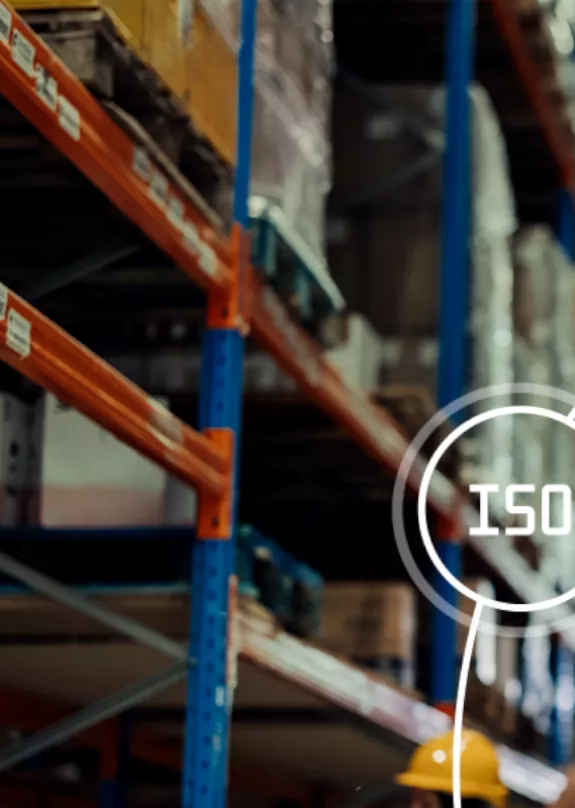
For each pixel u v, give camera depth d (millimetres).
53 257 5660
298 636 6801
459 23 8820
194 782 5223
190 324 6453
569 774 3902
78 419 5664
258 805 10133
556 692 12656
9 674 6684
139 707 7422
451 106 8578
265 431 7582
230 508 5426
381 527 8852
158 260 5664
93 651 6098
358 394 7219
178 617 5660
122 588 5520
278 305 6035
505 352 9398
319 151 6707
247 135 5652
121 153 4574
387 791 7980
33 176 5055
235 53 5602
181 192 5090
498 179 9344
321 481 8297
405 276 8477
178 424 5031
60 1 4410
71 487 5629
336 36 9531
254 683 6711
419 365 8375
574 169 11609
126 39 4527
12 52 3908
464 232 8453
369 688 7039
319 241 6668
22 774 7523
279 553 6438
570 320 11281
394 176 8500
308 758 9078
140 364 6777
